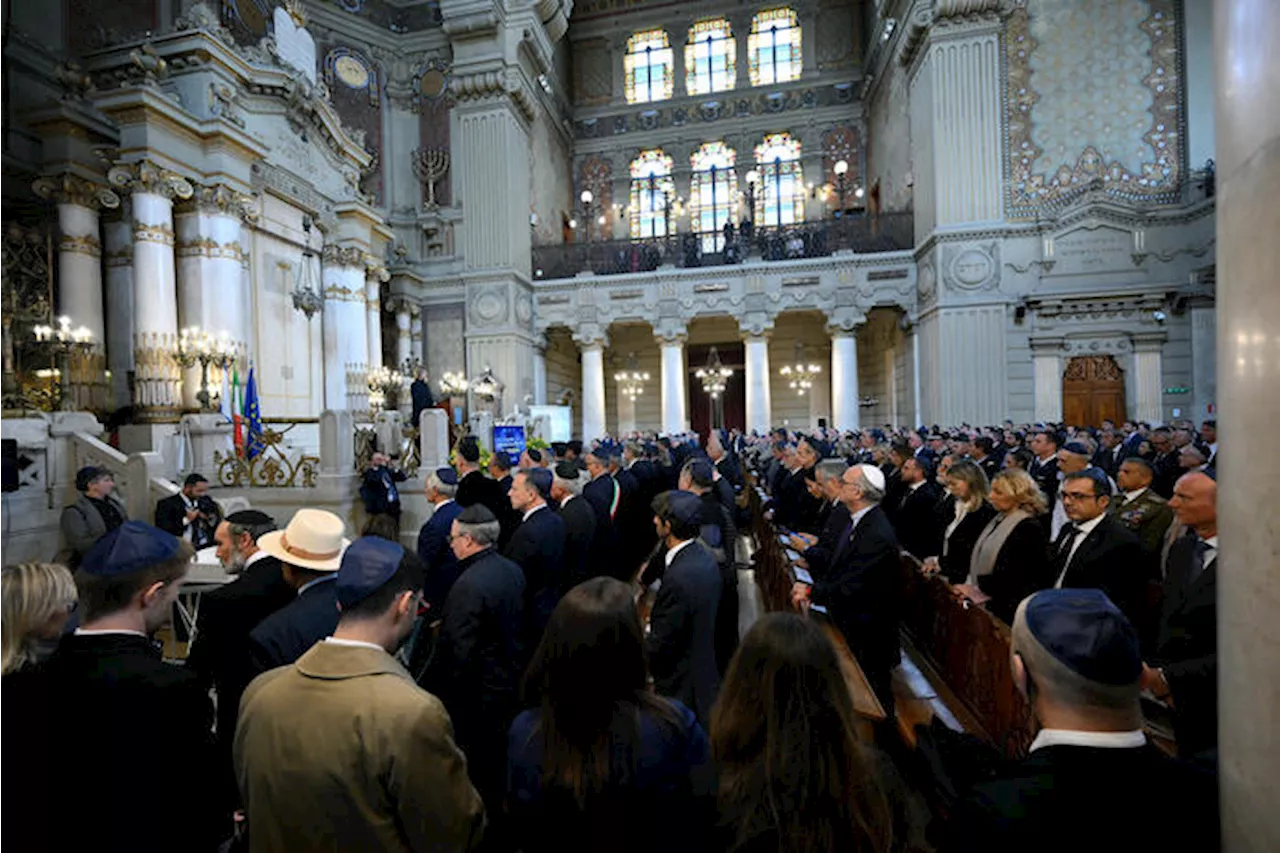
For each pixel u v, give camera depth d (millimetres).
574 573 4965
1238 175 1198
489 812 2871
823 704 1318
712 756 1440
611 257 23484
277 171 15281
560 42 28375
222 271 13148
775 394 26906
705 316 22266
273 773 1548
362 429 10484
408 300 21922
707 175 29031
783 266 21109
